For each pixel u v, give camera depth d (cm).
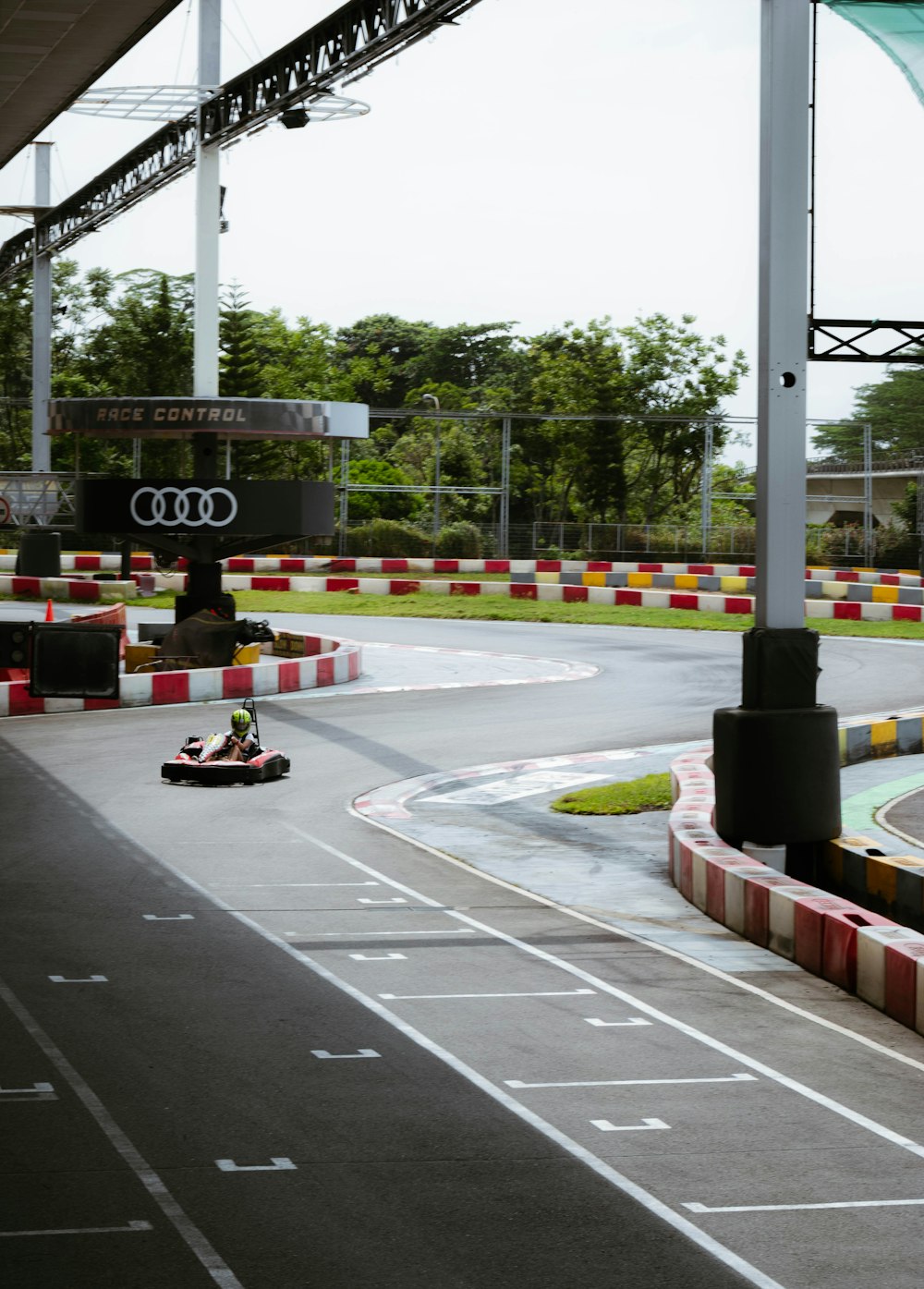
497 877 1445
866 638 3816
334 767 2053
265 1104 808
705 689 2862
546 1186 705
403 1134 769
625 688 2873
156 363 8081
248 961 1116
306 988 1046
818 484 8400
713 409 7512
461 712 2569
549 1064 889
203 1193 687
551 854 1552
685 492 7744
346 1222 658
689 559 5834
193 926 1220
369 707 2630
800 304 1352
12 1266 609
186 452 7831
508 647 3603
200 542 3141
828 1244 646
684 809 1552
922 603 4406
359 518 7244
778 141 1343
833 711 1376
